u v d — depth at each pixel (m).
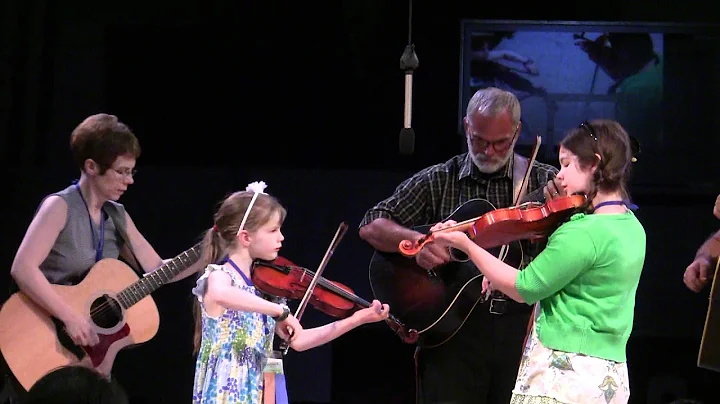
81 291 5.91
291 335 5.54
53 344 5.84
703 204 7.48
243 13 7.74
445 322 5.88
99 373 5.93
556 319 4.55
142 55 7.80
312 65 7.75
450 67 7.63
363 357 7.71
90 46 7.81
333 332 5.62
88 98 7.80
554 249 4.48
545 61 7.56
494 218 4.76
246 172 7.82
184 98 7.81
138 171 7.82
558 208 4.61
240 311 5.44
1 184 7.77
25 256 5.74
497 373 5.83
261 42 7.77
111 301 5.97
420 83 7.66
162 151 7.84
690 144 7.48
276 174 7.80
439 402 5.89
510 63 7.57
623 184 4.66
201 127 7.81
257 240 5.61
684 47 7.46
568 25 7.52
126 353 7.80
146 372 7.80
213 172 7.82
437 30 7.64
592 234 4.45
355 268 7.75
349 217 7.76
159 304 7.83
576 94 7.54
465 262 5.88
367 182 7.75
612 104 7.53
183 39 7.79
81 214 6.01
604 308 4.48
